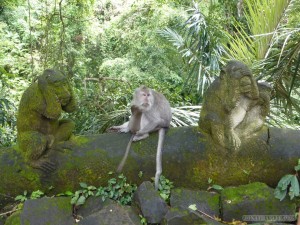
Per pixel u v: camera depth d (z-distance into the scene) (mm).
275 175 4004
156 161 3902
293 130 4125
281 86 5375
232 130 3859
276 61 5352
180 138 4035
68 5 9078
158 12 10016
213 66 5914
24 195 3936
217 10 8547
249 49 6211
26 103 3824
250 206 3693
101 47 10336
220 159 3953
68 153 3945
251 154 3957
